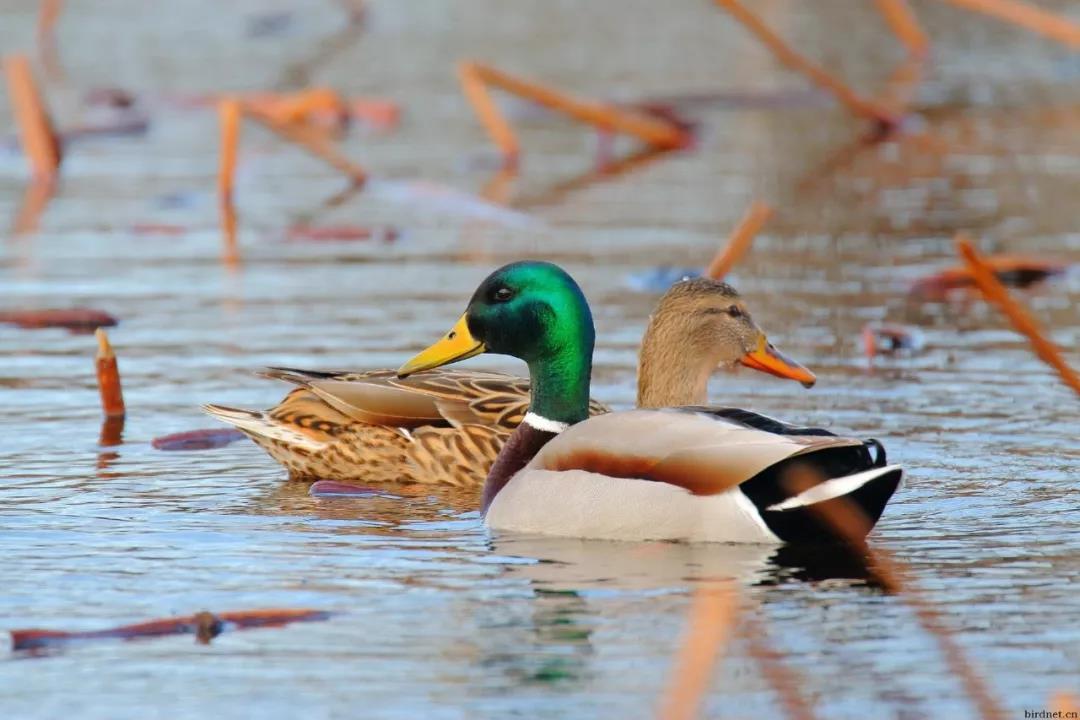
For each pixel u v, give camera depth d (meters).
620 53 33.41
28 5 38.09
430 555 10.38
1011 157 25.19
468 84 25.91
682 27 36.41
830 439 9.84
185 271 19.06
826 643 8.80
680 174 24.73
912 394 14.28
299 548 10.57
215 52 33.62
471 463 12.52
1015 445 12.81
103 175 24.78
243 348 15.80
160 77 31.00
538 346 11.81
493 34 35.66
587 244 20.23
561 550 10.41
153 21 37.03
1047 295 17.77
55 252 19.92
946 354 15.54
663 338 12.71
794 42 34.84
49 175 24.72
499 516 11.02
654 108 27.75
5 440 13.15
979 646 8.74
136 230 21.17
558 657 8.65
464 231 21.17
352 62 32.84
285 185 24.06
